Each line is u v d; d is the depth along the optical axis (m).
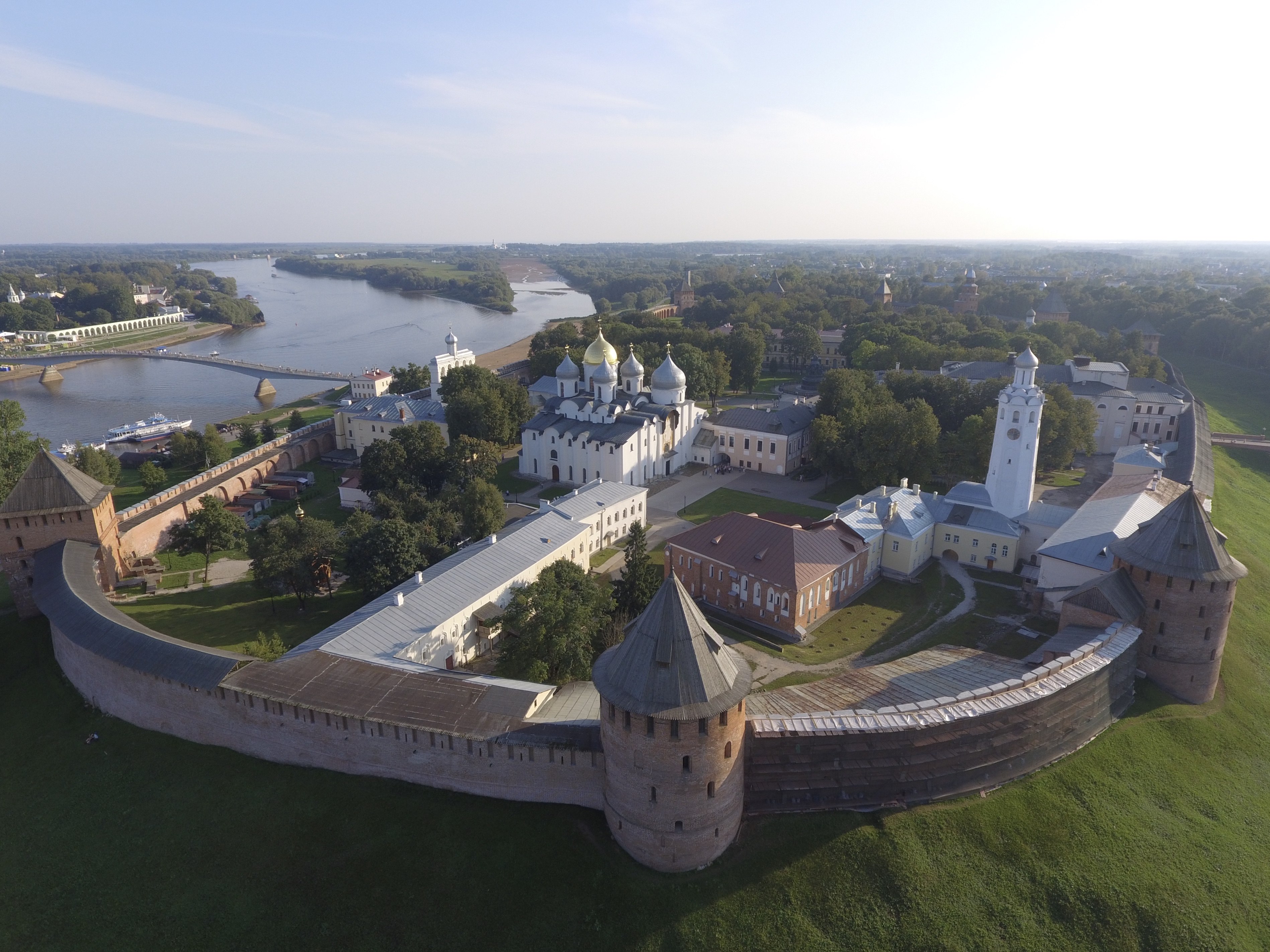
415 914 50.28
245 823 56.75
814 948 48.53
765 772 54.69
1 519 84.50
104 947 49.97
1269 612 94.25
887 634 89.88
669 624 48.47
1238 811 60.84
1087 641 69.44
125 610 93.94
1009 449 105.31
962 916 50.28
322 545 96.00
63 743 67.31
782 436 151.75
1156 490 98.50
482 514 112.44
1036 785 59.03
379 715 57.94
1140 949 49.62
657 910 49.66
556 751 54.59
